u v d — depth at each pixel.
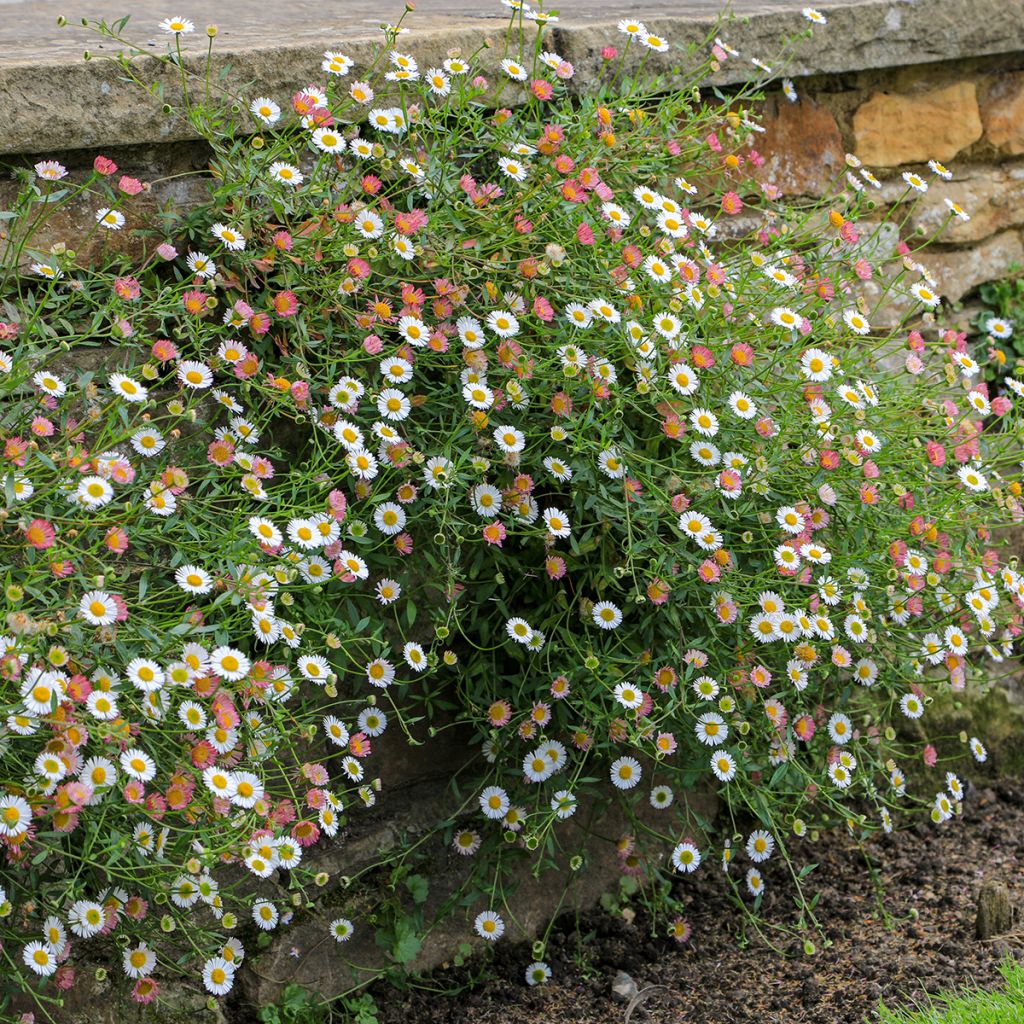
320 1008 2.84
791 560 2.82
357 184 2.97
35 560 2.34
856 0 3.96
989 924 2.99
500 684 2.95
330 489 2.79
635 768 2.95
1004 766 3.83
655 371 2.91
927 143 4.16
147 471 2.63
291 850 2.46
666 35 3.52
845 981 2.90
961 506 3.18
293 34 3.16
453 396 2.85
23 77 2.58
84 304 2.68
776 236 3.36
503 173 3.05
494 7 3.88
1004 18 4.12
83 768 2.21
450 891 3.03
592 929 3.16
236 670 2.36
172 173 2.82
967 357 3.29
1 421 2.44
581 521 2.90
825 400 3.16
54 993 2.55
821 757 3.19
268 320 2.74
